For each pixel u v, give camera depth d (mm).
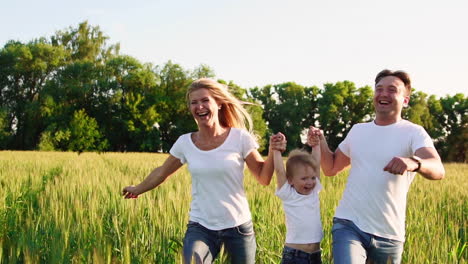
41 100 62938
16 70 64375
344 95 78500
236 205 3990
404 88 3844
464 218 7691
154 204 6410
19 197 7832
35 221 5773
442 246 4805
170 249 5035
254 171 4180
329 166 4230
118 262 4668
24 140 64938
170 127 69125
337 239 3666
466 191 10359
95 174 11352
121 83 68062
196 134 4254
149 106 65875
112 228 5648
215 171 3939
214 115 4074
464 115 76062
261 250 5094
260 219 5996
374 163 3721
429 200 8516
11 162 18562
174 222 5523
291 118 79625
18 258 4402
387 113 3807
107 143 65000
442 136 76500
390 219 3660
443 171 3393
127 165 19062
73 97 65250
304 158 3916
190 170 4074
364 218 3686
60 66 68375
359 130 3945
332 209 7023
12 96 65875
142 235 5168
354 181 3793
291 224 3900
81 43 71062
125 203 6512
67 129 61250
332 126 79562
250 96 82188
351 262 3412
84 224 5340
